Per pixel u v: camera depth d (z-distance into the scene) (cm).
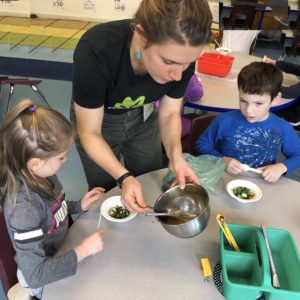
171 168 115
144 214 101
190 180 107
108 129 138
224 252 83
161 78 89
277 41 509
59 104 324
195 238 98
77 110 110
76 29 341
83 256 88
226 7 412
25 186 90
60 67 358
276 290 73
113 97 116
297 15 420
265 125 149
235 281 85
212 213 108
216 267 88
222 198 115
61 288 83
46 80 361
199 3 76
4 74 359
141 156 157
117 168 108
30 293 100
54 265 83
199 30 75
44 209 95
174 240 97
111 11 336
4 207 89
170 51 78
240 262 83
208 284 85
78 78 102
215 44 294
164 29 74
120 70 105
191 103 193
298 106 235
